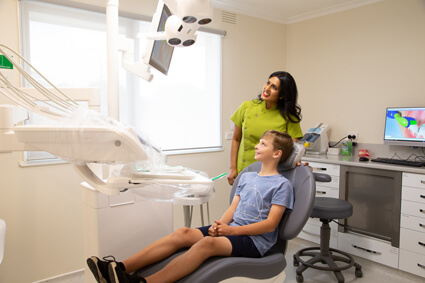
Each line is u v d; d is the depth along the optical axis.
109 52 1.58
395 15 2.92
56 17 2.28
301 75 3.71
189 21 1.06
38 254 2.28
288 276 2.42
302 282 2.33
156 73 2.81
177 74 2.96
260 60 3.57
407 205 2.35
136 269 1.36
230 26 3.28
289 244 2.99
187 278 1.23
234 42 3.32
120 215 1.59
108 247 1.56
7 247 2.17
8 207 2.17
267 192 1.53
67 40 2.33
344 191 2.73
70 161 1.14
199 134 3.14
